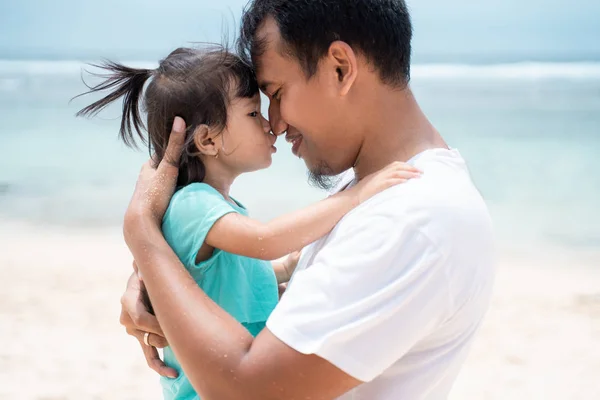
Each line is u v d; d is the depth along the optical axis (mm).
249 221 1934
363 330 1507
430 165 1688
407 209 1550
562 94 28906
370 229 1566
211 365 1589
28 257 7688
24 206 9977
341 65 1746
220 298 2049
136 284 2105
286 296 1587
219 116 2105
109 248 8039
